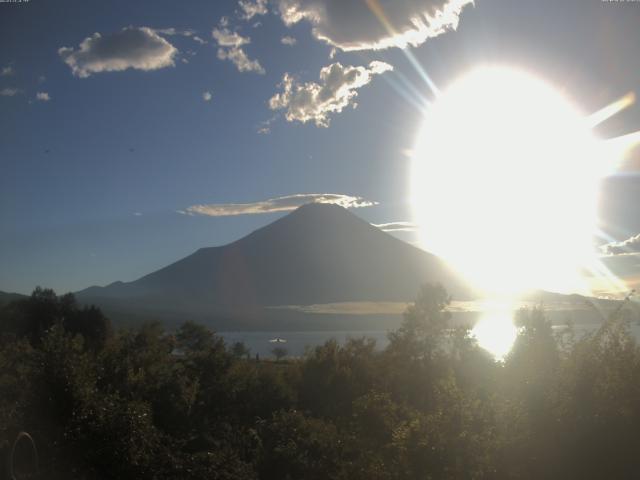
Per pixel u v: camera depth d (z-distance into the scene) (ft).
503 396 28.71
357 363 100.53
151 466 46.01
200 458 50.96
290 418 64.34
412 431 27.94
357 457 32.40
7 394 48.03
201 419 79.97
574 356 29.27
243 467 53.67
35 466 38.40
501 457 26.27
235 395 95.20
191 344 119.75
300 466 52.85
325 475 42.50
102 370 70.54
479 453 26.50
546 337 31.42
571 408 27.07
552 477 26.00
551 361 30.14
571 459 26.09
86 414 45.62
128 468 44.80
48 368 48.26
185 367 103.19
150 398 75.00
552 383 28.09
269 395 96.07
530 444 26.27
